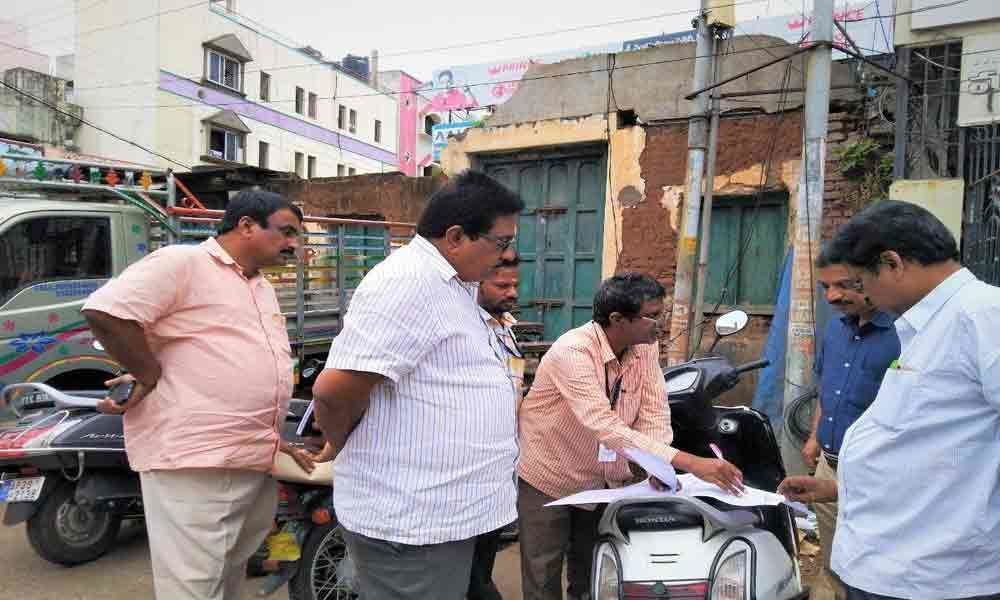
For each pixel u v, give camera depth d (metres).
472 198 1.86
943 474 1.65
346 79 32.19
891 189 5.34
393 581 1.88
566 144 7.91
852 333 2.99
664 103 7.34
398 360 1.78
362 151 33.41
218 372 2.57
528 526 2.91
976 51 5.50
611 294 2.64
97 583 3.91
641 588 2.28
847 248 1.79
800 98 6.62
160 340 2.56
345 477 1.92
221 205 10.15
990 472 1.62
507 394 2.02
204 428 2.52
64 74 28.66
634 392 2.80
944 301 1.68
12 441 3.73
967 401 1.62
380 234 7.45
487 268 1.94
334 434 1.87
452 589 1.91
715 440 3.47
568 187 8.04
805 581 3.64
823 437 3.12
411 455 1.84
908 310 1.74
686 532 2.41
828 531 3.23
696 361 3.60
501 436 1.98
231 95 25.98
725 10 6.02
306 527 3.42
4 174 5.77
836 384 3.04
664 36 18.16
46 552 3.98
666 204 7.27
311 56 30.50
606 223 7.64
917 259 1.69
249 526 2.81
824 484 2.31
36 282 5.57
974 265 5.35
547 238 8.16
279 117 28.33
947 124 5.84
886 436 1.74
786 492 2.34
